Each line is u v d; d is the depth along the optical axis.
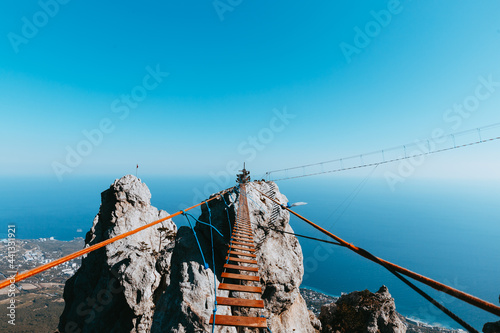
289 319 15.93
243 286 8.28
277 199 22.59
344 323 21.55
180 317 12.20
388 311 22.25
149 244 26.89
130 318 20.42
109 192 30.06
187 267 14.66
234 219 17.17
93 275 24.61
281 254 16.67
